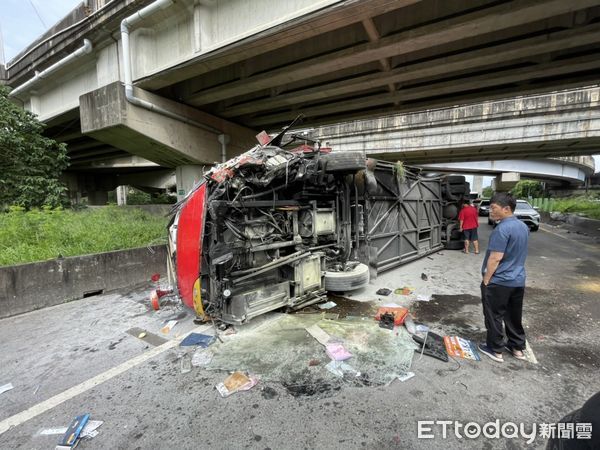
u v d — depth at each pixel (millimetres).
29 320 4328
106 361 3156
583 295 4777
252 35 6598
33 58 11406
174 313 4461
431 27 6066
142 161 24594
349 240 5043
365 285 5039
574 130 13391
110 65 9531
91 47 9555
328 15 5742
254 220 3836
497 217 2930
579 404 2328
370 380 2668
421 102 10695
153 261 6406
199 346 3385
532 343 3287
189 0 7320
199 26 7316
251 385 2639
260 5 6531
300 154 4391
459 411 2285
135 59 8914
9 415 2383
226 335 3580
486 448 1952
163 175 29547
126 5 8180
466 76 8570
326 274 4715
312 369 2854
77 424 2215
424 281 5816
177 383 2732
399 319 3729
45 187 9453
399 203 6977
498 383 2607
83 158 20859
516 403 2357
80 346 3506
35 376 2916
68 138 15844
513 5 5352
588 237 11570
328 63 7484
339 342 3324
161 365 3047
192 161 11594
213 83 9453
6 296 4461
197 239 3609
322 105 10852
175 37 8023
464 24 5781
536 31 6402
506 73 8062
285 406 2383
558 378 2666
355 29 6938
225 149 12211
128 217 9305
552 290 5039
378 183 6145
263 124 13219
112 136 9727
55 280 4957
